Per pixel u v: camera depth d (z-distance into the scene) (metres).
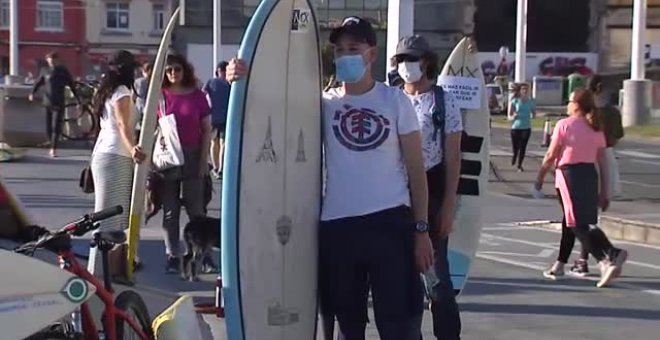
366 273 5.40
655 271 10.96
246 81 5.32
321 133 5.47
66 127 23.03
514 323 8.40
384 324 5.34
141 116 10.35
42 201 14.89
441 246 6.45
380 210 5.29
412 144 5.36
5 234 5.66
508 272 10.68
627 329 8.28
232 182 5.32
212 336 7.05
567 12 66.50
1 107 21.06
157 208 9.62
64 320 4.88
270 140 5.38
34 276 4.61
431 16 52.94
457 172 6.33
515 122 22.38
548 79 56.16
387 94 5.41
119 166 8.67
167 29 7.79
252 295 5.38
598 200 10.11
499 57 63.69
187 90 9.38
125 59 8.84
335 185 5.36
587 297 9.49
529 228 14.04
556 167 10.09
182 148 9.36
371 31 5.36
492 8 65.81
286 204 5.43
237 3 56.06
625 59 65.69
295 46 5.44
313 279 5.52
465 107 7.46
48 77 21.11
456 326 6.59
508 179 20.64
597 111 9.90
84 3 67.31
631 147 30.78
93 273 5.55
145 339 5.64
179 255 9.66
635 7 36.00
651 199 18.31
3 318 4.52
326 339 5.65
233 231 5.32
